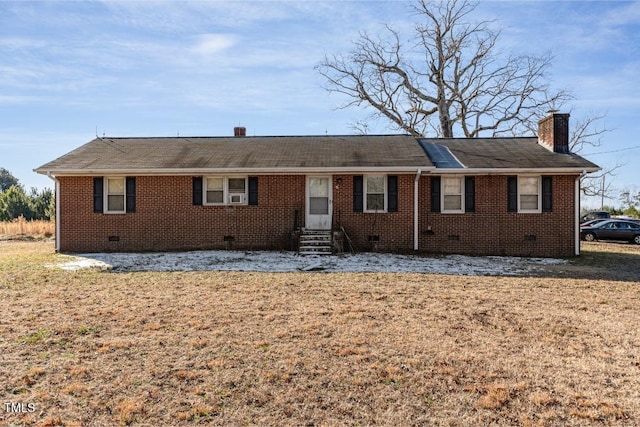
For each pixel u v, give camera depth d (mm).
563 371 5121
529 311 7734
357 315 7324
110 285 9742
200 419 4039
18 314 7289
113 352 5602
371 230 15969
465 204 16219
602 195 38844
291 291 9164
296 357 5461
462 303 8258
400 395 4508
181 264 12844
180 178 16156
